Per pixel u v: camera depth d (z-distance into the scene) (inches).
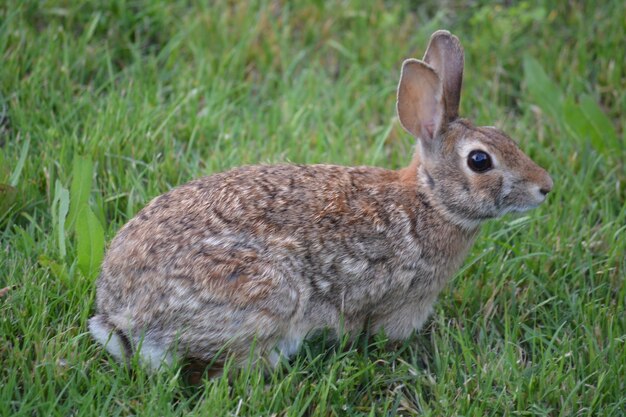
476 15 565.3
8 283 378.3
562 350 373.4
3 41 496.4
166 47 530.6
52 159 434.0
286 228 355.6
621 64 543.2
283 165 384.2
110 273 351.6
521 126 504.7
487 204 373.4
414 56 546.6
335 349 379.6
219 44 542.3
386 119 508.4
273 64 537.3
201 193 360.2
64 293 376.5
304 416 347.3
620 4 571.2
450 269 386.3
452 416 345.7
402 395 356.8
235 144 473.4
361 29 561.6
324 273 360.8
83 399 329.7
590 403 358.3
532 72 513.7
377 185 379.2
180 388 350.6
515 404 355.3
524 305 405.4
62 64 505.0
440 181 376.5
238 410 335.3
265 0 572.7
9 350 349.7
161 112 481.7
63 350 350.6
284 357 359.9
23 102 474.6
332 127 492.7
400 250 371.2
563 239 430.3
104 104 486.3
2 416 323.6
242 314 342.6
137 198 428.1
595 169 482.9
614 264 426.3
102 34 536.1
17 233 401.1
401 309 381.4
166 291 339.9
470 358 367.6
